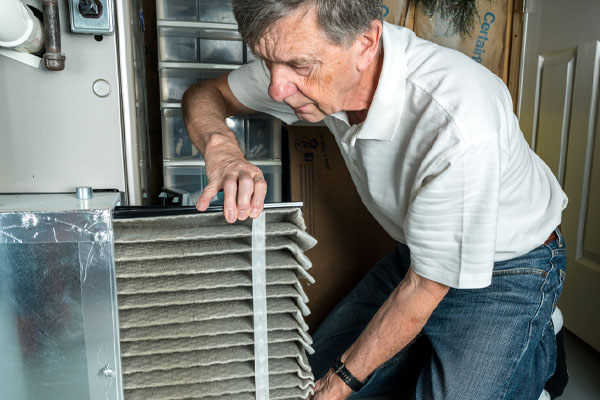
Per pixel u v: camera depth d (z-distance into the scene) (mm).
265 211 573
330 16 569
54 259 532
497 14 1833
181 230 583
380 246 1603
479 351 904
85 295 545
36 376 560
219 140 780
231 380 650
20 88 656
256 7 557
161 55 1393
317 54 602
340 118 860
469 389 888
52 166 686
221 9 1391
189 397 621
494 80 855
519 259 940
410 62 787
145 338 582
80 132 685
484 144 721
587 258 1517
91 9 631
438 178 734
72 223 525
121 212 559
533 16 1805
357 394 1148
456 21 1781
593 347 1466
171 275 611
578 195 1544
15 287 531
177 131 1442
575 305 1567
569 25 1601
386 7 1760
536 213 932
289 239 633
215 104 988
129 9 743
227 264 590
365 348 855
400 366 1133
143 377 616
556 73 1669
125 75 693
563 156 1635
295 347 662
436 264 785
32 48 621
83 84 672
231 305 625
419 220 775
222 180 616
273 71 635
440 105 735
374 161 886
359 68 685
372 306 1256
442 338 966
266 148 1511
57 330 550
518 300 918
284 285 646
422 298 825
